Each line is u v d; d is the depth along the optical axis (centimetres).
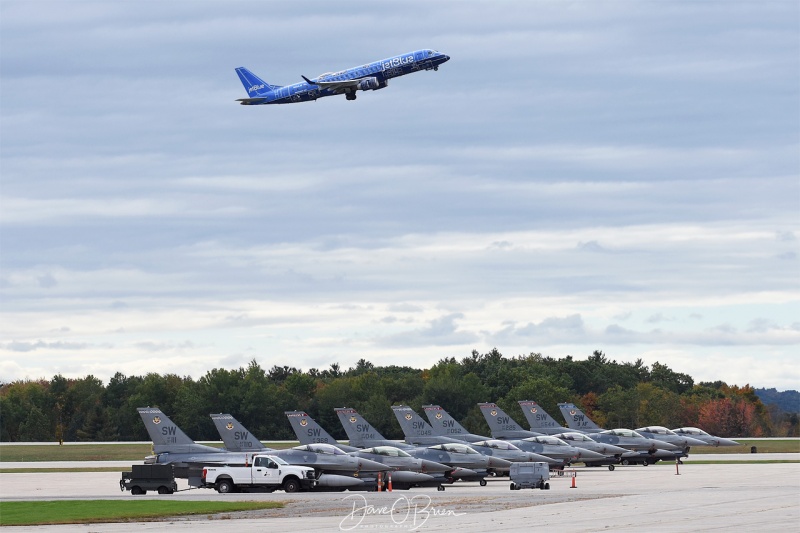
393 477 16625
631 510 11206
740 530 9031
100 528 10056
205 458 16850
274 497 14038
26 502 13225
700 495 13462
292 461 16738
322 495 14500
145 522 10650
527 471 15712
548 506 11950
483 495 14175
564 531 9119
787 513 10625
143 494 15200
